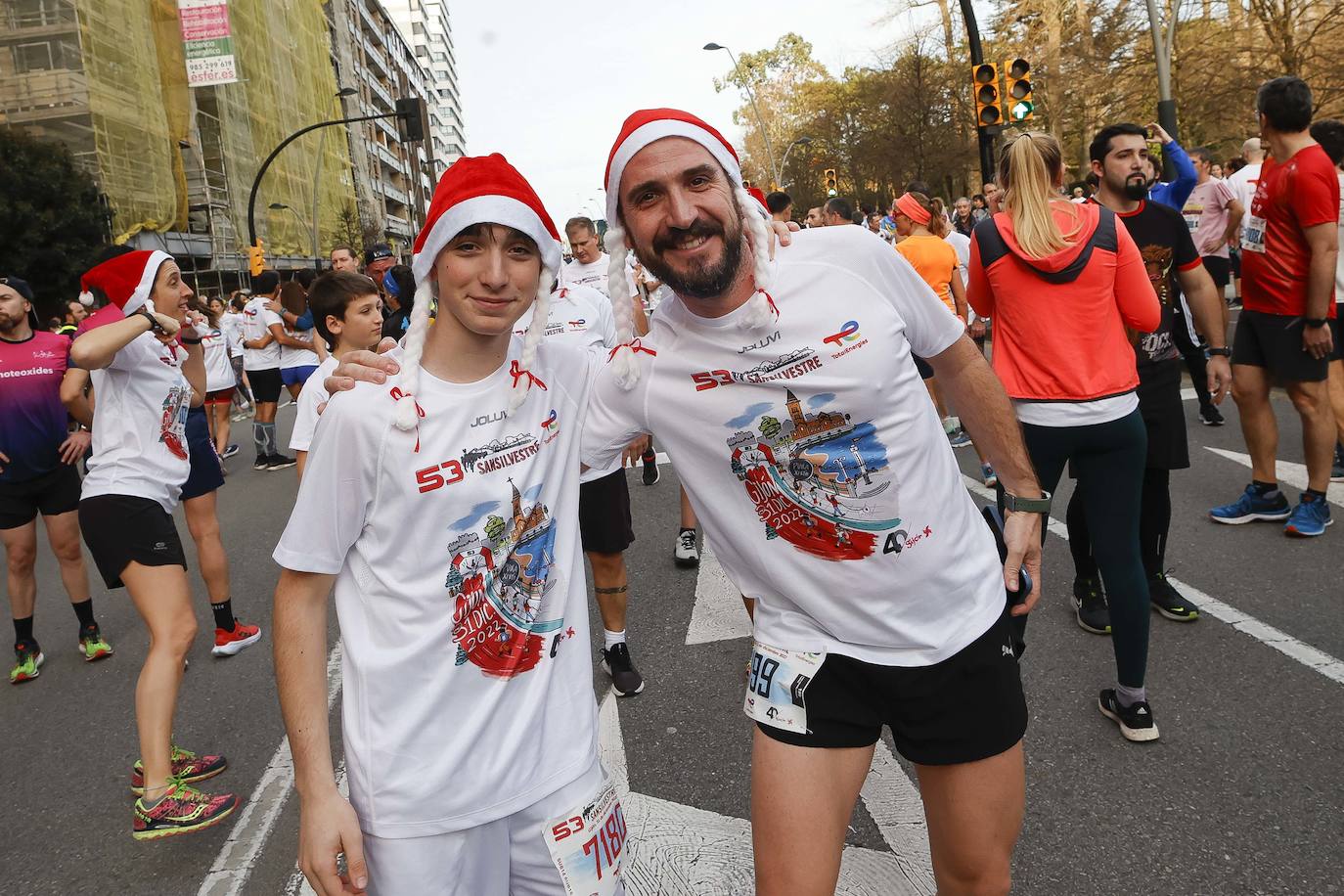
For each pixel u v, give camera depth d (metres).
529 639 1.81
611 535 3.74
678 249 1.71
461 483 1.72
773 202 6.54
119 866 3.03
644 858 2.74
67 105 23.78
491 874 1.78
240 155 31.58
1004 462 2.12
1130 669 3.08
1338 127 5.09
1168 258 3.68
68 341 4.73
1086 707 3.37
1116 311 3.07
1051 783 2.93
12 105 23.62
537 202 1.73
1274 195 4.62
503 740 1.77
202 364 4.64
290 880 2.85
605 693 3.89
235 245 31.59
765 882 1.86
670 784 3.14
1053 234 2.98
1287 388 4.78
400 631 1.72
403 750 1.70
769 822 1.87
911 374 1.86
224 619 4.81
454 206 1.65
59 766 3.79
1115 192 3.71
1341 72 23.11
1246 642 3.73
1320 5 23.77
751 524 1.93
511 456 1.78
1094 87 27.28
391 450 1.67
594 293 4.24
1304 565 4.44
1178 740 3.08
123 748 3.90
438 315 1.75
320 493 1.68
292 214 37.16
